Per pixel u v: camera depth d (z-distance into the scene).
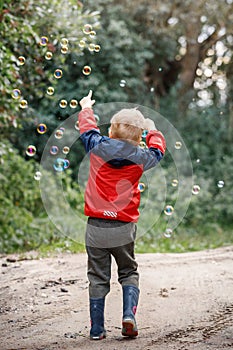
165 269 5.80
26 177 9.02
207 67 14.16
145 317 4.16
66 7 7.69
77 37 7.64
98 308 3.65
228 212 11.72
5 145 8.12
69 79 11.11
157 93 13.66
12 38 6.73
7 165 8.79
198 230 10.99
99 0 11.28
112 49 11.45
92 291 3.66
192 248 8.82
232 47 13.68
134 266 3.71
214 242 9.61
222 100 13.64
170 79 14.04
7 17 6.32
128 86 11.80
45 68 8.61
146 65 12.86
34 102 10.39
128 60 11.86
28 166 9.31
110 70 11.48
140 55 11.92
